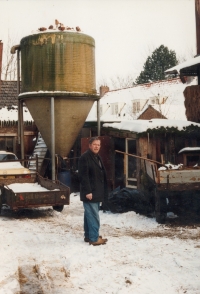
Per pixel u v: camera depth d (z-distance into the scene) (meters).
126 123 13.98
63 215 10.60
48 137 15.52
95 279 5.35
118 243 7.23
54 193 10.34
